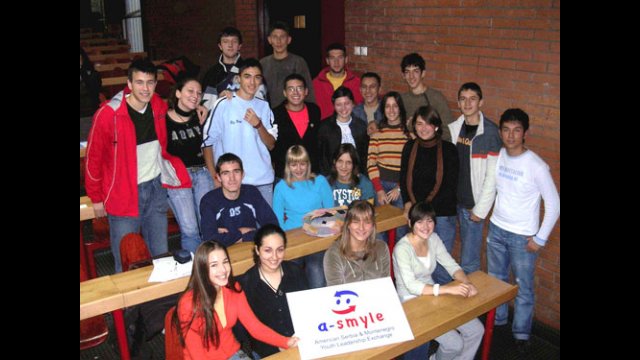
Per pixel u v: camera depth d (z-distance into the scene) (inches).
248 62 181.8
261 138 187.9
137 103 162.6
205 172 191.9
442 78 207.2
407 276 143.0
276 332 131.0
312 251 161.9
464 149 181.8
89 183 162.7
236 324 132.8
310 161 194.1
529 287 168.4
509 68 180.4
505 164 165.5
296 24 300.4
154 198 176.4
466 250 188.7
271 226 132.0
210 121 184.4
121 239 158.6
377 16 233.3
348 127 203.5
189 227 183.6
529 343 172.7
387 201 199.2
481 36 188.2
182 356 121.6
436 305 135.3
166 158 175.2
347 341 117.2
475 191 178.9
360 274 146.9
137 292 135.6
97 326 161.3
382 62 236.1
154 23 512.7
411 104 202.8
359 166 188.7
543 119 172.1
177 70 356.8
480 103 175.6
